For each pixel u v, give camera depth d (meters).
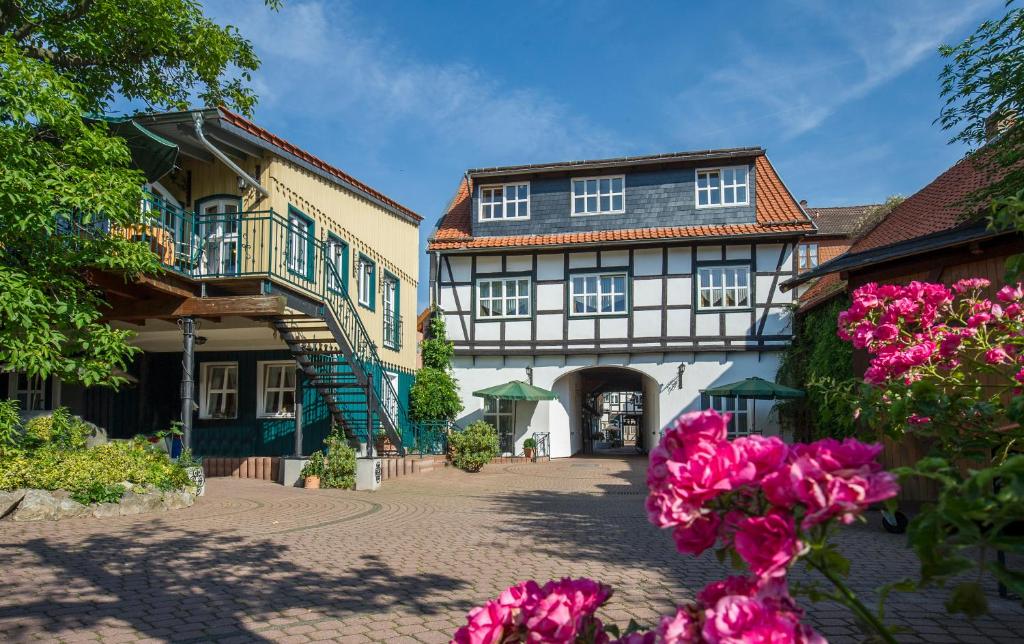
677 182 21.31
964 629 4.49
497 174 21.95
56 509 8.41
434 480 15.47
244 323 13.34
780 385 17.95
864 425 3.44
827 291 17.06
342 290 15.14
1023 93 7.27
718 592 1.49
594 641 1.70
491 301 21.75
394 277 19.50
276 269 13.37
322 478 13.32
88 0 11.23
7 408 8.65
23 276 8.00
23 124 7.95
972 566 1.54
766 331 20.09
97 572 5.87
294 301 12.45
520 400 21.73
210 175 13.93
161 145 11.54
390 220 19.39
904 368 3.53
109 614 4.73
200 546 7.09
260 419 16.41
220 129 12.46
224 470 14.99
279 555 6.77
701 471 1.40
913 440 9.81
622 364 20.95
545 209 22.00
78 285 9.02
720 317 20.41
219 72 13.20
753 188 20.78
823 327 16.95
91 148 8.50
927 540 1.57
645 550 7.39
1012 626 4.55
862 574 6.14
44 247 8.72
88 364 8.80
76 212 9.84
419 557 6.85
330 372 14.34
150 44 11.84
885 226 16.27
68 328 8.93
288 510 9.96
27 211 7.82
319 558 6.69
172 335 14.65
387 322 19.25
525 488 14.28
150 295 11.52
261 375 16.55
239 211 13.72
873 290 4.04
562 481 15.76
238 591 5.41
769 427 19.89
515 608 1.65
